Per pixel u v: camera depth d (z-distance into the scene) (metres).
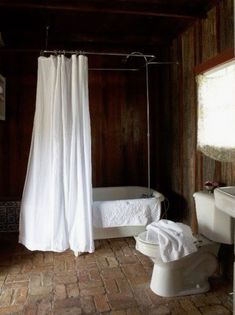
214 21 2.85
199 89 3.11
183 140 3.60
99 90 4.29
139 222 3.42
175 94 3.81
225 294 2.48
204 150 3.06
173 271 2.46
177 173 3.82
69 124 3.16
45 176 3.17
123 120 4.38
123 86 4.36
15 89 4.07
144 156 4.45
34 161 3.17
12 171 4.11
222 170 2.75
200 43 3.13
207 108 2.99
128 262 3.08
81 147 3.16
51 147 3.14
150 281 2.68
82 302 2.35
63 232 3.17
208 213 2.59
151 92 4.43
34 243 3.20
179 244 2.36
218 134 2.81
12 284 2.63
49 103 3.16
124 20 3.47
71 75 3.18
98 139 4.32
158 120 4.41
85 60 3.21
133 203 3.42
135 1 2.94
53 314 2.20
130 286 2.60
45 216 3.19
